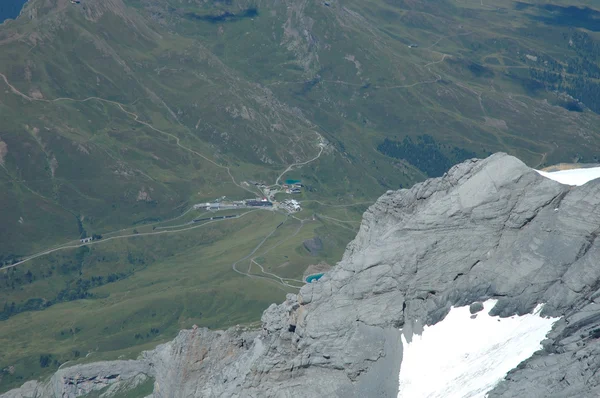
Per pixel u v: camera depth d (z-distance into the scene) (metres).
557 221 161.62
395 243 174.50
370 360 167.75
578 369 132.38
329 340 172.12
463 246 169.38
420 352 163.00
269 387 173.50
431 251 171.38
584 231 157.88
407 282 171.50
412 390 158.25
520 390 136.75
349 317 173.00
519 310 157.38
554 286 155.25
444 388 153.12
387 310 170.75
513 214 167.00
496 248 166.75
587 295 149.88
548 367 138.38
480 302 162.50
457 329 161.62
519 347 149.25
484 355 153.75
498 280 162.75
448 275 168.75
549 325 149.75
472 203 171.12
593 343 136.75
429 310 167.25
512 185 169.25
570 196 162.62
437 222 172.75
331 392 167.62
